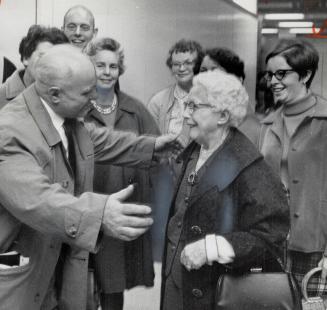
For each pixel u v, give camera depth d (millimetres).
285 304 1678
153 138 2012
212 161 1750
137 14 2057
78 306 1711
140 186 2053
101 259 2078
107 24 2098
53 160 1574
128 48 2045
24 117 1557
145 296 2098
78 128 1698
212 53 2021
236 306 1683
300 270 1998
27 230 1590
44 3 2129
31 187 1461
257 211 1705
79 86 1581
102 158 2006
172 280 1824
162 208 2061
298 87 2008
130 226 1434
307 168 1989
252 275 1704
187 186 1784
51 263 1615
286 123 2010
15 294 1575
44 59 1580
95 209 1439
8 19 2146
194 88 1753
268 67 2021
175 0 2043
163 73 2059
